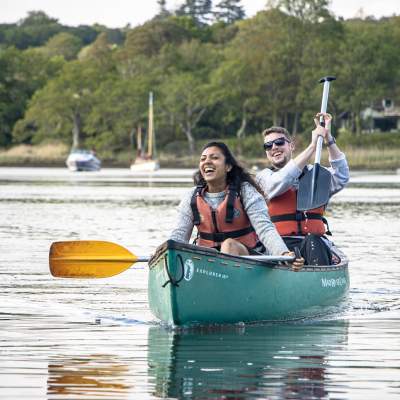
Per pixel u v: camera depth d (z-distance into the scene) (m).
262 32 141.88
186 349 11.04
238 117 130.88
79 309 13.84
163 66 144.50
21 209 36.97
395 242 23.94
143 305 14.24
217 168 12.47
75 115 131.75
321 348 11.16
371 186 59.84
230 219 12.57
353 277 17.59
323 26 140.25
